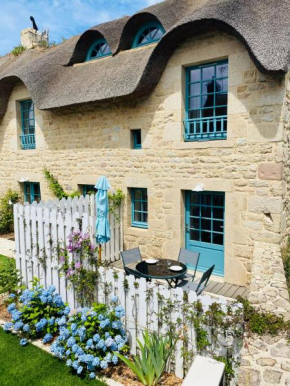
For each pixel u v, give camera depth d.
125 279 3.96
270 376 2.38
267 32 5.05
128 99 7.35
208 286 5.98
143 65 6.72
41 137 9.67
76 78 8.36
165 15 6.92
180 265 5.41
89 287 4.34
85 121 8.45
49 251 5.18
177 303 3.50
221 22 5.25
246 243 5.88
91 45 8.91
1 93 10.26
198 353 3.34
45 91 8.73
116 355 3.46
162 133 6.91
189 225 6.97
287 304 3.39
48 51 10.90
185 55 6.39
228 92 5.88
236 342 3.03
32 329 4.26
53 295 4.42
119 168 7.81
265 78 5.45
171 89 6.68
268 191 5.57
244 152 5.78
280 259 4.81
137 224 7.84
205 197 6.70
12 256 8.22
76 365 3.46
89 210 7.52
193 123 6.73
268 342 2.78
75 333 3.71
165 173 6.94
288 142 5.90
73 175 8.92
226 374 3.03
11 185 11.06
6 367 3.67
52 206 6.48
